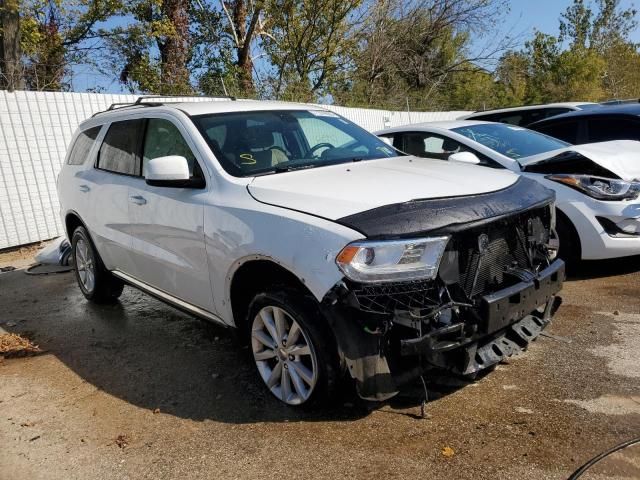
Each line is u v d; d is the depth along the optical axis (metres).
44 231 8.77
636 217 5.11
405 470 2.73
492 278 3.19
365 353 2.88
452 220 2.90
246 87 21.14
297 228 3.02
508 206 3.18
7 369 4.31
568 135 7.18
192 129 3.98
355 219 2.89
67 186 5.63
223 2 21.08
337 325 2.90
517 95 31.14
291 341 3.28
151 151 4.39
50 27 18.31
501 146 6.07
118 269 5.07
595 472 2.60
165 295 4.39
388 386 2.93
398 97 25.95
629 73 37.72
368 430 3.10
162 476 2.86
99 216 4.99
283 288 3.25
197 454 3.02
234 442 3.10
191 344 4.56
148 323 5.13
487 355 3.18
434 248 2.84
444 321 2.93
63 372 4.19
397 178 3.43
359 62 25.39
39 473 2.96
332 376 3.09
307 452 2.95
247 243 3.25
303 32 22.86
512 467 2.69
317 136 4.46
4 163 8.26
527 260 3.43
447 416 3.18
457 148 6.25
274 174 3.72
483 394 3.39
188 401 3.61
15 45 13.11
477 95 29.64
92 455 3.09
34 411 3.62
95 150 5.29
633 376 3.47
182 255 3.90
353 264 2.78
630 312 4.51
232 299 3.59
